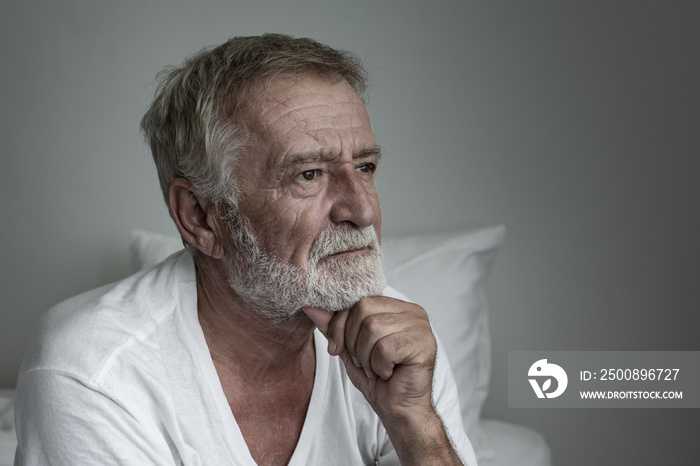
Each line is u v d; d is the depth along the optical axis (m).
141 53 2.08
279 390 1.12
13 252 2.19
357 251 1.00
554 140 1.98
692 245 1.96
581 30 1.95
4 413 1.79
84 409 0.96
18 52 2.12
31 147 2.15
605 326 2.01
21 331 2.21
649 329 1.99
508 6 1.96
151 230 2.12
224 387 1.10
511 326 2.05
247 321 1.06
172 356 1.05
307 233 0.98
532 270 2.02
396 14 1.99
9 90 2.13
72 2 2.09
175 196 1.07
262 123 0.98
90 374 0.97
